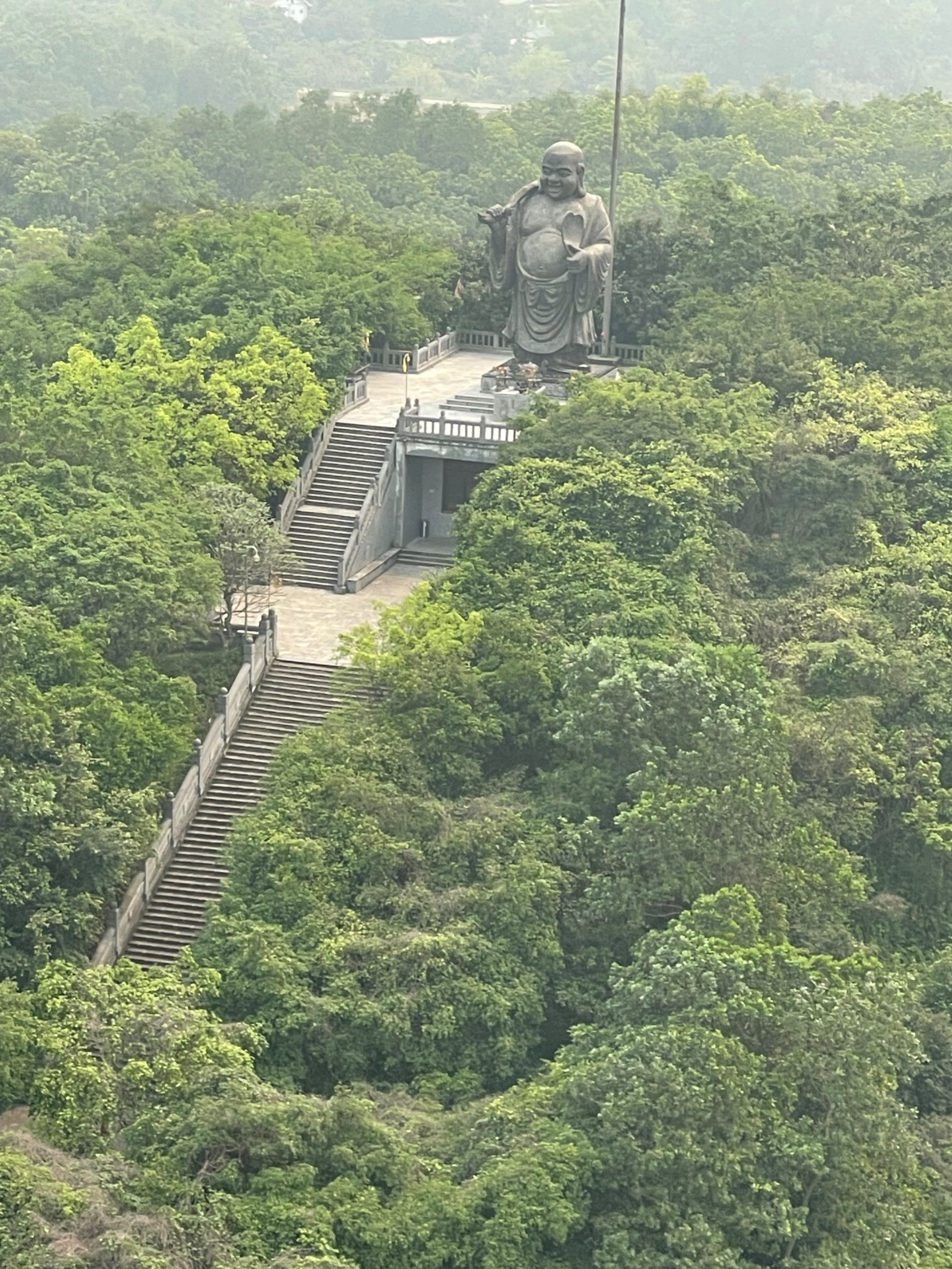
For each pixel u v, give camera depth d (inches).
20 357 4515.3
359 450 4375.0
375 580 4215.1
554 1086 2928.2
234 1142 2741.1
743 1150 2780.5
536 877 3250.5
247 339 4554.6
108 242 5359.3
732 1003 2878.9
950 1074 3191.4
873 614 3905.0
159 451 4119.1
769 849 3233.3
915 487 4239.7
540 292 4549.7
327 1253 2605.8
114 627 3597.4
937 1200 2957.7
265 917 3245.6
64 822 3243.1
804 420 4288.9
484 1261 2677.2
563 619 3715.6
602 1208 2783.0
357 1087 3024.1
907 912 3575.3
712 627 3759.8
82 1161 2615.7
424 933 3198.8
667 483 3973.9
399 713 3545.8
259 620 3946.9
